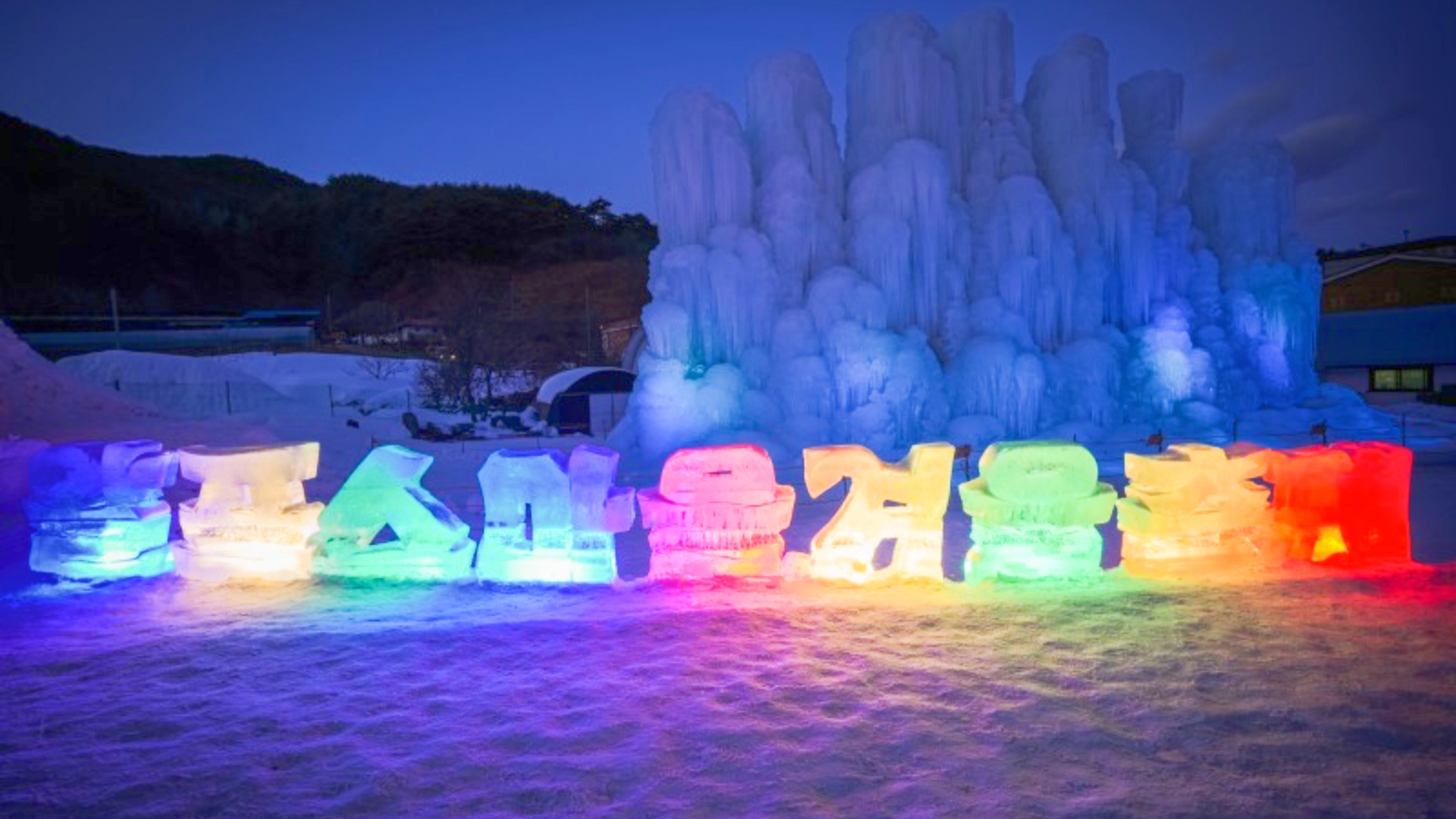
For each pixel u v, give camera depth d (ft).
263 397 94.58
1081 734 13.19
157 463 24.34
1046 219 69.26
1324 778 11.75
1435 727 13.17
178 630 19.16
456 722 14.14
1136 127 81.46
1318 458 22.68
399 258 346.54
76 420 52.26
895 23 70.59
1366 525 22.93
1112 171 71.92
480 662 16.92
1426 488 46.52
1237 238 80.38
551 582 22.93
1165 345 70.69
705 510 23.00
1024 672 15.75
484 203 376.89
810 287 66.49
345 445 66.80
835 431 63.41
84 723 14.20
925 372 64.80
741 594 21.42
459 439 85.15
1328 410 76.54
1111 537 35.40
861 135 72.64
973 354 65.87
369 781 12.14
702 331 66.13
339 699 15.15
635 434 65.41
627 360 112.88
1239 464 22.49
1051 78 76.07
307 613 20.33
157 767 12.64
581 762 12.63
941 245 68.64
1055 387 68.18
